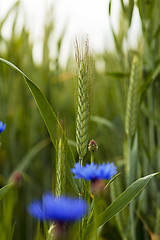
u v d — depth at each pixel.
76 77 0.49
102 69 1.33
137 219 0.73
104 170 0.44
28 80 0.53
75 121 0.50
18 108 1.22
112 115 1.24
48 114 0.53
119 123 1.06
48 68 1.16
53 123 0.53
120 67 0.82
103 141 1.01
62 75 1.22
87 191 0.48
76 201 0.39
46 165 1.13
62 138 0.47
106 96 1.34
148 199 0.85
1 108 1.15
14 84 1.18
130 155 0.68
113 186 0.68
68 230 0.39
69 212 0.38
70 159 0.51
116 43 0.79
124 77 0.80
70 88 1.35
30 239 0.96
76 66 0.50
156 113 0.85
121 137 0.98
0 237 0.45
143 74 0.89
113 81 0.88
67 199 0.40
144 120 0.88
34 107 1.21
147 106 0.91
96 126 1.11
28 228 0.97
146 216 0.78
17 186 0.57
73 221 0.39
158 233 0.71
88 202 0.48
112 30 0.77
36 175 1.18
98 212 0.55
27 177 1.04
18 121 1.25
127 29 0.79
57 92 1.28
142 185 0.50
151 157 0.83
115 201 0.50
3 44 1.16
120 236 0.77
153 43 0.83
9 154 1.14
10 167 1.14
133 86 0.68
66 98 1.31
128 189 0.50
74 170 0.44
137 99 0.68
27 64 1.19
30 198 1.02
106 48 0.94
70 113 1.23
